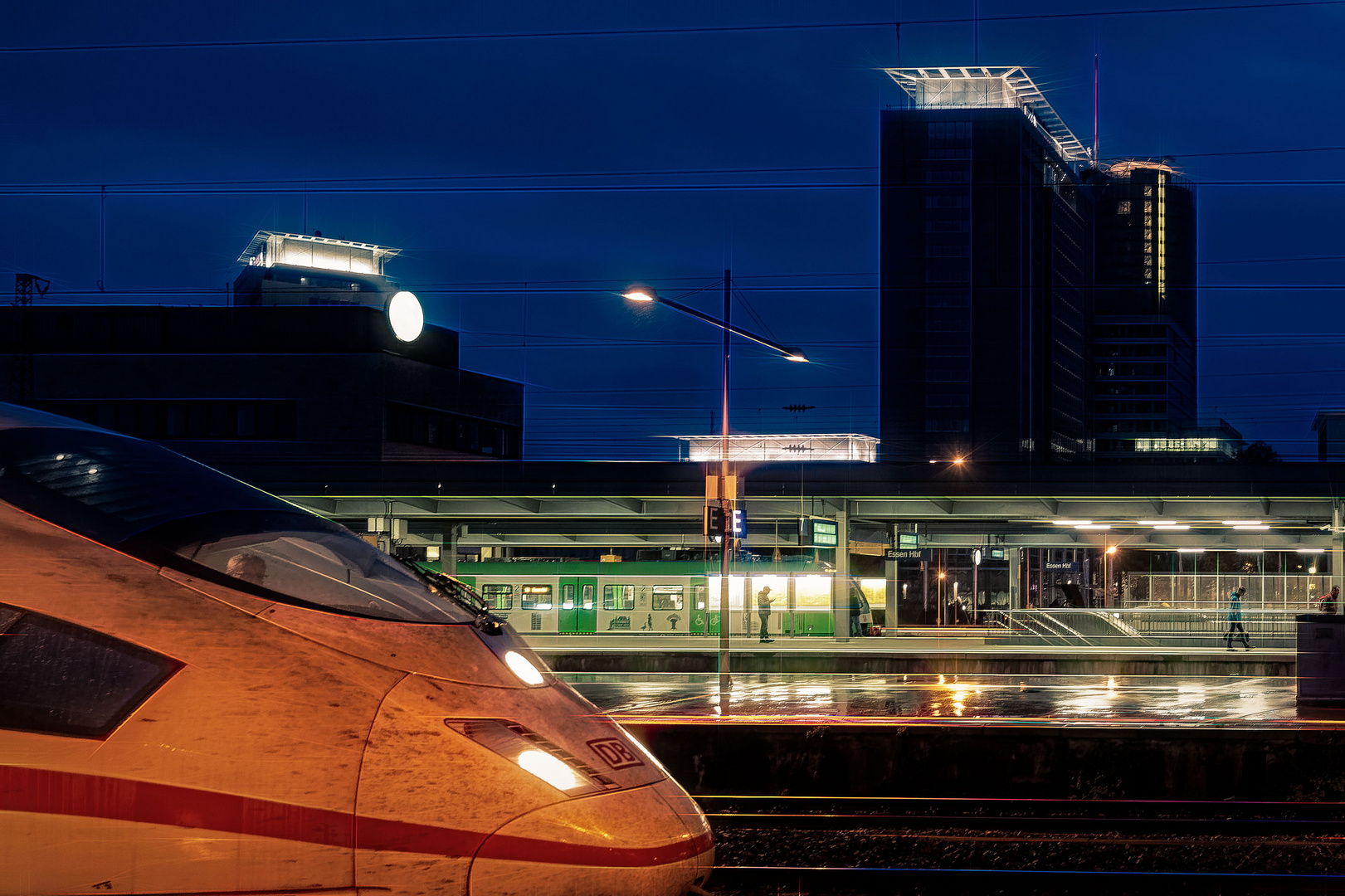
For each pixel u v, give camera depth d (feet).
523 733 12.55
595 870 11.92
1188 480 95.35
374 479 102.83
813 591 107.65
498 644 13.84
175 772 11.28
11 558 11.86
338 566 13.48
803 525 105.29
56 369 152.97
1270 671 75.10
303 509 14.61
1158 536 125.70
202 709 11.52
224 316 153.69
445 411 160.66
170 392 152.35
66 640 11.53
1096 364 518.78
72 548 12.10
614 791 12.61
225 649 11.86
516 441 172.65
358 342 152.56
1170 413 517.96
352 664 12.25
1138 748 34.45
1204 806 33.22
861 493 99.35
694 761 35.47
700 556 144.05
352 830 11.52
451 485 102.53
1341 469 93.61
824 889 24.63
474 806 11.82
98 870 11.07
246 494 14.29
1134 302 558.97
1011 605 134.00
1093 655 77.00
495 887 11.69
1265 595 103.40
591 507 107.96
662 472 101.24
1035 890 24.32
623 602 109.60
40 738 11.10
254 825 11.35
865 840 28.48
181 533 12.82
